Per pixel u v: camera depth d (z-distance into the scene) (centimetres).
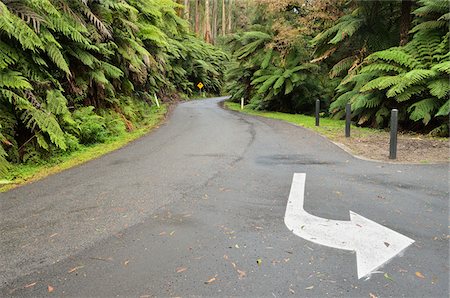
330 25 1636
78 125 880
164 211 421
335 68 1439
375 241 340
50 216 412
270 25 1984
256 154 752
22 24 675
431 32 1111
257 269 291
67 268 296
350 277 279
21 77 690
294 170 611
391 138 686
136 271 289
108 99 1160
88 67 1011
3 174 601
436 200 449
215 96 4847
